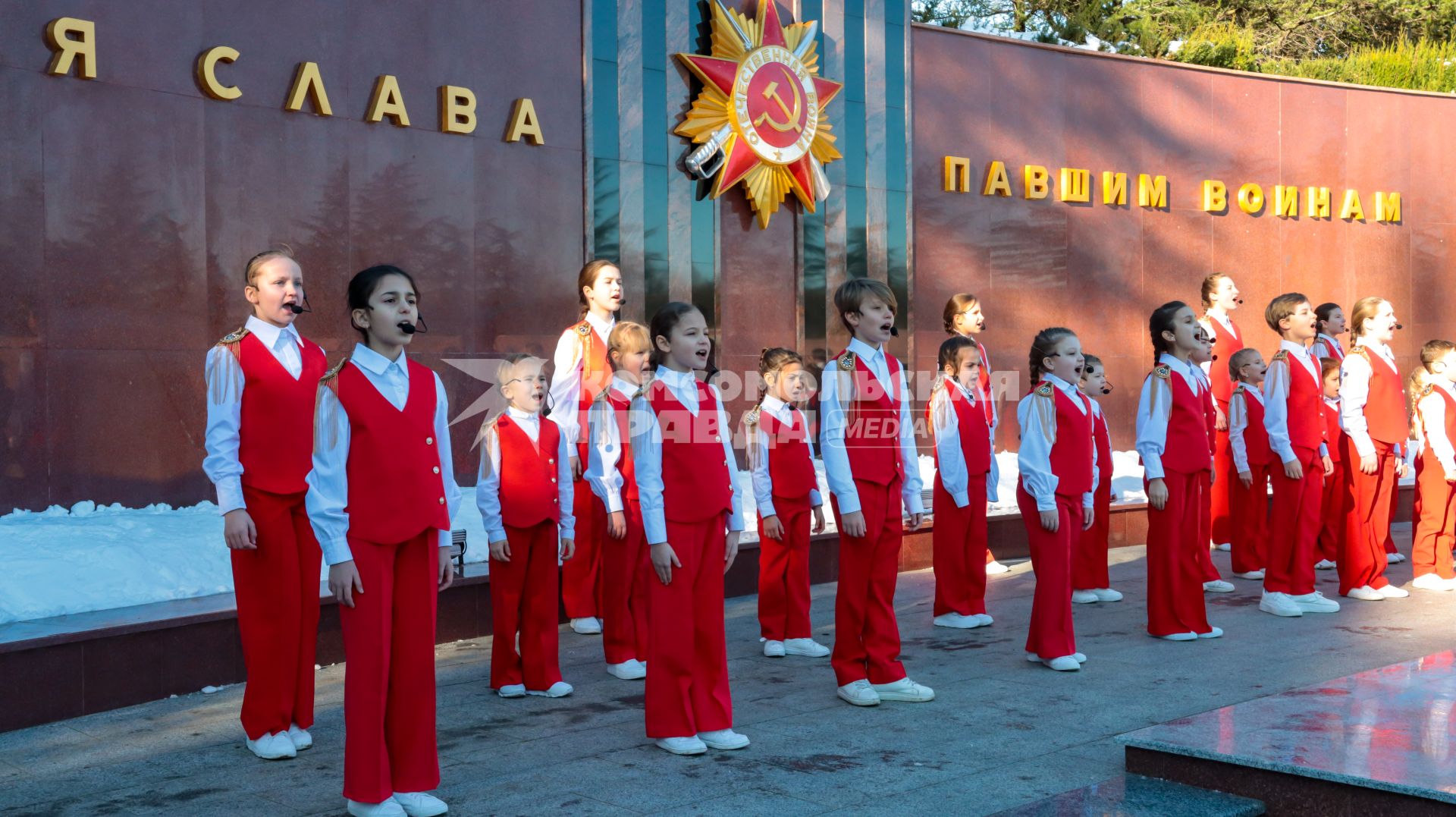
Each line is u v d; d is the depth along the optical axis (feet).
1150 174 46.24
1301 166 49.01
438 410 13.30
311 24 29.58
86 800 13.30
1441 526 25.98
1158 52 65.16
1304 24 75.41
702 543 15.01
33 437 25.81
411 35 31.22
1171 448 21.18
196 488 28.12
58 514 25.31
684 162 35.81
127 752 15.16
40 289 25.82
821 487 31.73
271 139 28.96
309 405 15.40
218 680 18.48
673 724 14.92
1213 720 14.38
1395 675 16.33
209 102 28.07
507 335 32.89
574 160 34.01
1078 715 16.43
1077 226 44.73
